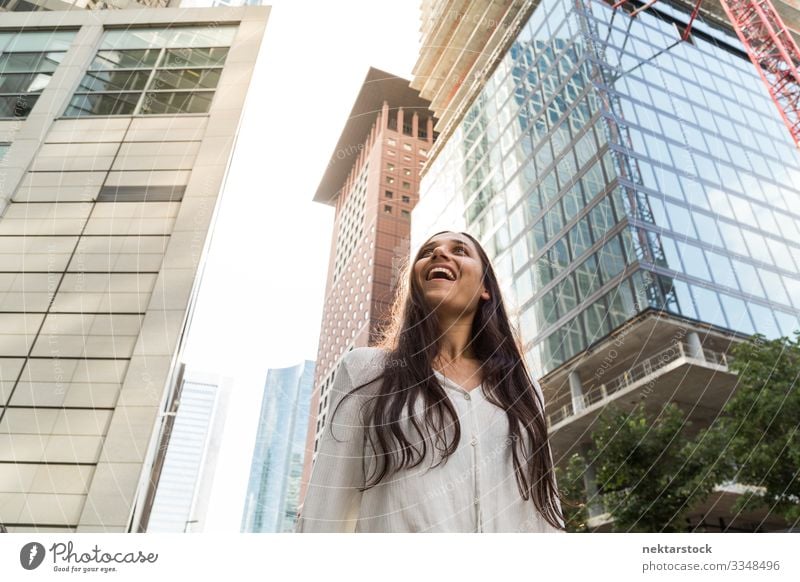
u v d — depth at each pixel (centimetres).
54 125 704
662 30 1806
